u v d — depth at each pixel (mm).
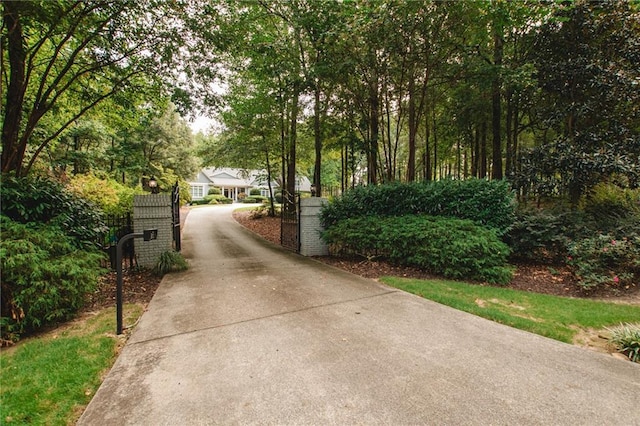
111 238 6117
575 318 3404
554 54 7902
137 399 1995
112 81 6758
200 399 1991
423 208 6441
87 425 1755
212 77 6918
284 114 11969
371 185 7699
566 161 7070
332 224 7598
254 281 5039
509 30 7730
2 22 4684
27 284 3010
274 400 1977
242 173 17453
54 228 3797
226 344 2781
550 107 8422
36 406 1928
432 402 1956
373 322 3311
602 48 7391
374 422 1773
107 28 5484
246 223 14227
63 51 6648
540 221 5852
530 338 2928
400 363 2445
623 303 4027
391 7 6191
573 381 2203
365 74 7789
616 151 6797
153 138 19219
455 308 3760
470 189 6000
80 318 3465
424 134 14500
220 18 6383
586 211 6820
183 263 5836
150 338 2918
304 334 2994
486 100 9141
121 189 8859
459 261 5094
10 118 5270
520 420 1795
